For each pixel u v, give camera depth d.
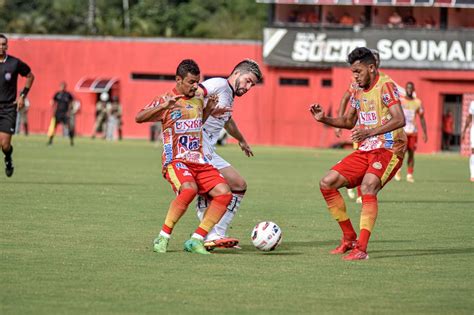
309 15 121.31
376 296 21.38
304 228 33.62
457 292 21.97
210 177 27.28
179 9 172.25
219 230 28.31
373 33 117.62
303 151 104.44
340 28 119.19
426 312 19.78
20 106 41.06
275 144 125.06
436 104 117.00
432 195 49.09
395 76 117.12
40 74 132.62
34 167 61.22
